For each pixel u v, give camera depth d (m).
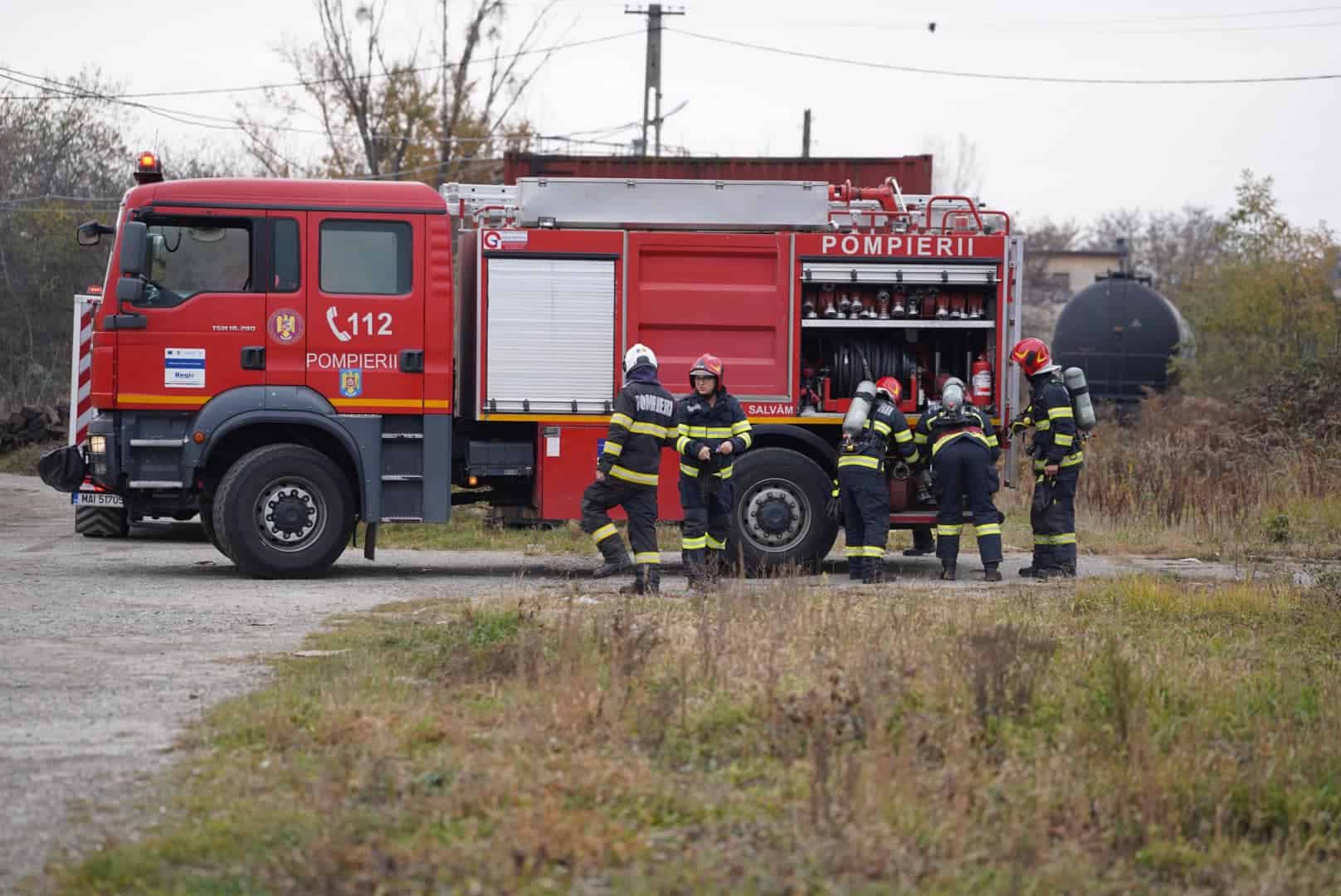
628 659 7.37
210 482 12.55
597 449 12.79
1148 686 7.25
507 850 4.84
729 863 4.87
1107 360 37.44
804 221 12.93
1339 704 7.13
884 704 6.50
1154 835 5.36
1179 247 93.38
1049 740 6.41
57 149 39.41
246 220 12.20
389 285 12.38
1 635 9.21
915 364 13.38
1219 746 6.34
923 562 14.78
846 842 4.94
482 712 6.81
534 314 12.70
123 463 12.16
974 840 5.11
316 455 12.30
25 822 5.25
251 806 5.36
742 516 12.91
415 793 5.54
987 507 12.74
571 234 12.73
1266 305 37.16
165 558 14.20
